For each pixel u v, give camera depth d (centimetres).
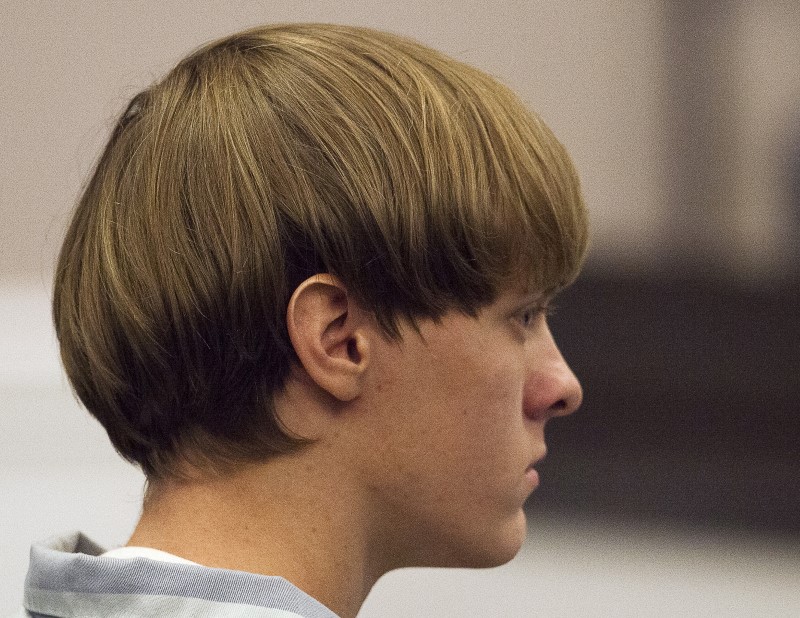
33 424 525
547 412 242
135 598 193
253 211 209
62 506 522
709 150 635
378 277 209
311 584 214
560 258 224
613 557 641
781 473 640
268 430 212
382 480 219
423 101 218
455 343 215
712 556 641
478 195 212
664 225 639
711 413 645
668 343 644
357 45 231
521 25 616
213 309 210
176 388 215
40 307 559
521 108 230
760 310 641
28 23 571
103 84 577
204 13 580
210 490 215
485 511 226
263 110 216
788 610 606
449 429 218
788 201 632
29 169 573
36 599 208
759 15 626
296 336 206
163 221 215
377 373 214
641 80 631
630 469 649
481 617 596
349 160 210
